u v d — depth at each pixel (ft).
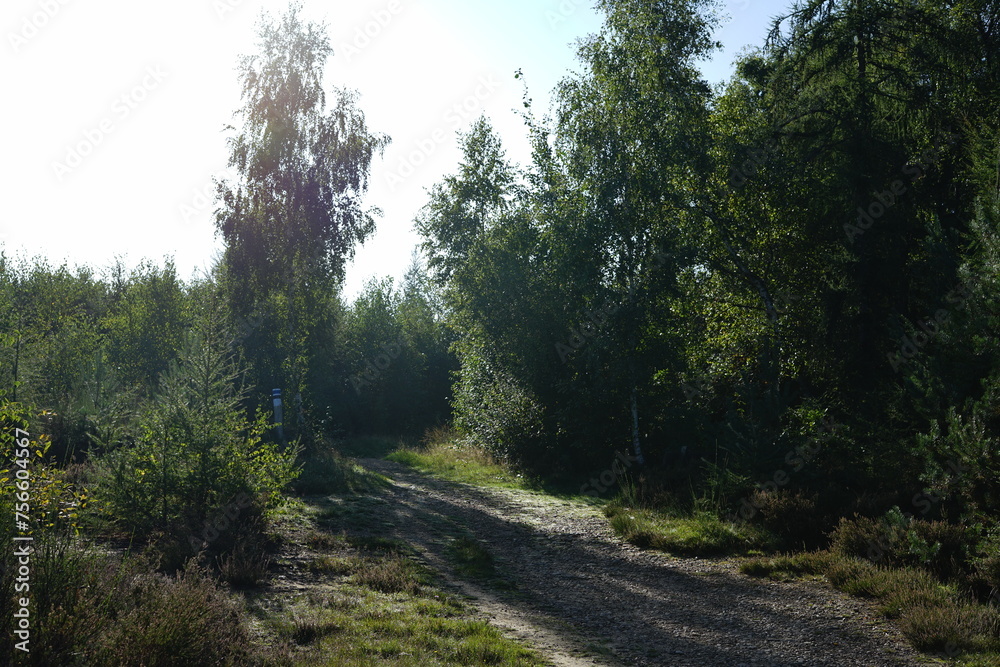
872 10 58.03
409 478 74.28
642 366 64.90
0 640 15.93
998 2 56.49
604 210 66.03
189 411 35.88
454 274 81.71
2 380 43.32
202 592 21.29
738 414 51.60
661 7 66.85
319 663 19.97
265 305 89.92
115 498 34.22
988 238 33.19
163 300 122.52
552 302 73.82
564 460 71.82
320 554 35.50
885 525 34.19
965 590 28.63
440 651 22.20
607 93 67.26
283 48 89.56
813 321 60.64
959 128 55.47
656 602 31.19
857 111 58.80
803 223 64.13
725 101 69.51
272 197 88.79
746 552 39.27
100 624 17.74
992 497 30.58
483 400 82.38
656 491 52.60
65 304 124.26
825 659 23.81
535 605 30.58
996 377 31.42
